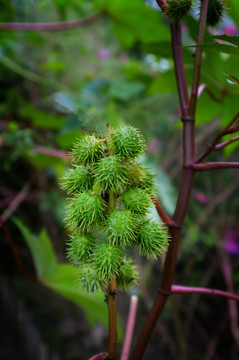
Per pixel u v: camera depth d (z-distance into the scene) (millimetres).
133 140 316
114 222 312
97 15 752
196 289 358
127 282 343
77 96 990
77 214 320
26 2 1092
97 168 317
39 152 826
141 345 355
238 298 364
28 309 1303
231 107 504
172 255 348
